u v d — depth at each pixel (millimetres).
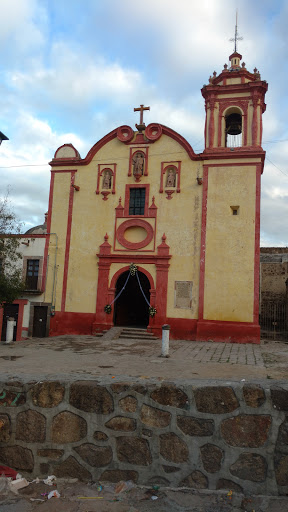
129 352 12062
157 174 19125
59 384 6137
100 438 5875
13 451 6059
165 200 18812
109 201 19562
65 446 5938
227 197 17969
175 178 18922
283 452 5352
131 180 19453
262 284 25891
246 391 5645
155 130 19516
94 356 10758
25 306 19672
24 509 4941
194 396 5758
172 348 13938
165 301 18031
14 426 6121
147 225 18828
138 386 5938
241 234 17578
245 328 16844
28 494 5391
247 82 18719
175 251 18297
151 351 12531
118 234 19156
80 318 18984
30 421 6098
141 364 9133
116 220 19312
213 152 18328
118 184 19594
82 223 19688
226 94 18891
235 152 18000
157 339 17344
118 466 5754
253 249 17359
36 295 19609
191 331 17531
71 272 19438
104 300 18797
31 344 14406
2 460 6074
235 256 17500
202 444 5602
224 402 5668
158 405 5820
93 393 6004
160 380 6090
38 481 5789
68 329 19062
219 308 17297
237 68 19469
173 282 18094
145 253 18672
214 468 5504
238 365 9344
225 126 19391
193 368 8555
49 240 19906
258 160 17875
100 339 16797
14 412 6164
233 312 17125
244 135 18344
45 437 6008
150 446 5727
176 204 18641
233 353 12688
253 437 5492
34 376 6461
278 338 19859
